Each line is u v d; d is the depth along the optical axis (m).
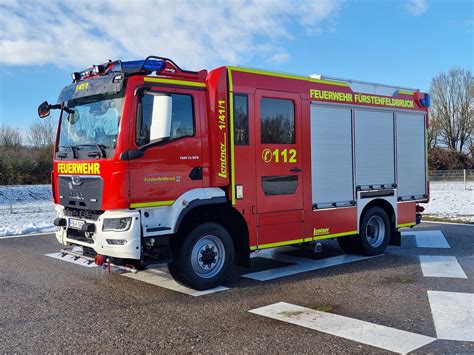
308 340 4.48
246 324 4.96
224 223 6.91
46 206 22.16
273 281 6.85
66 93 6.75
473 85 49.59
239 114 6.61
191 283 6.22
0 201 25.55
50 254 9.38
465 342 4.40
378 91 8.77
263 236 6.88
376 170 8.70
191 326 4.93
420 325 4.87
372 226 8.75
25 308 5.69
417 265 7.84
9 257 9.07
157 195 5.87
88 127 6.25
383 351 4.20
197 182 6.25
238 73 6.62
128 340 4.56
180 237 6.25
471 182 35.44
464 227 12.44
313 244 7.77
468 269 7.50
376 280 6.84
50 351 4.32
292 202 7.26
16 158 32.88
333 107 7.94
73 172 6.27
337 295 6.05
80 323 5.09
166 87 6.00
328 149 7.84
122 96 5.78
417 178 9.55
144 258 5.86
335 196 7.94
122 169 5.61
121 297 6.11
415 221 9.54
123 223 5.63
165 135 5.62
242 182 6.61
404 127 9.29
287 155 7.19
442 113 50.94
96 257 5.95
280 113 7.14
